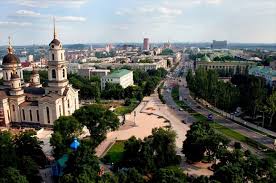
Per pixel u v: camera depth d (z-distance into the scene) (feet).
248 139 574.15
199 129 483.92
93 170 346.33
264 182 329.11
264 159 348.38
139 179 346.33
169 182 314.96
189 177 374.84
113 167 450.71
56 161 453.58
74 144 447.42
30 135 473.67
